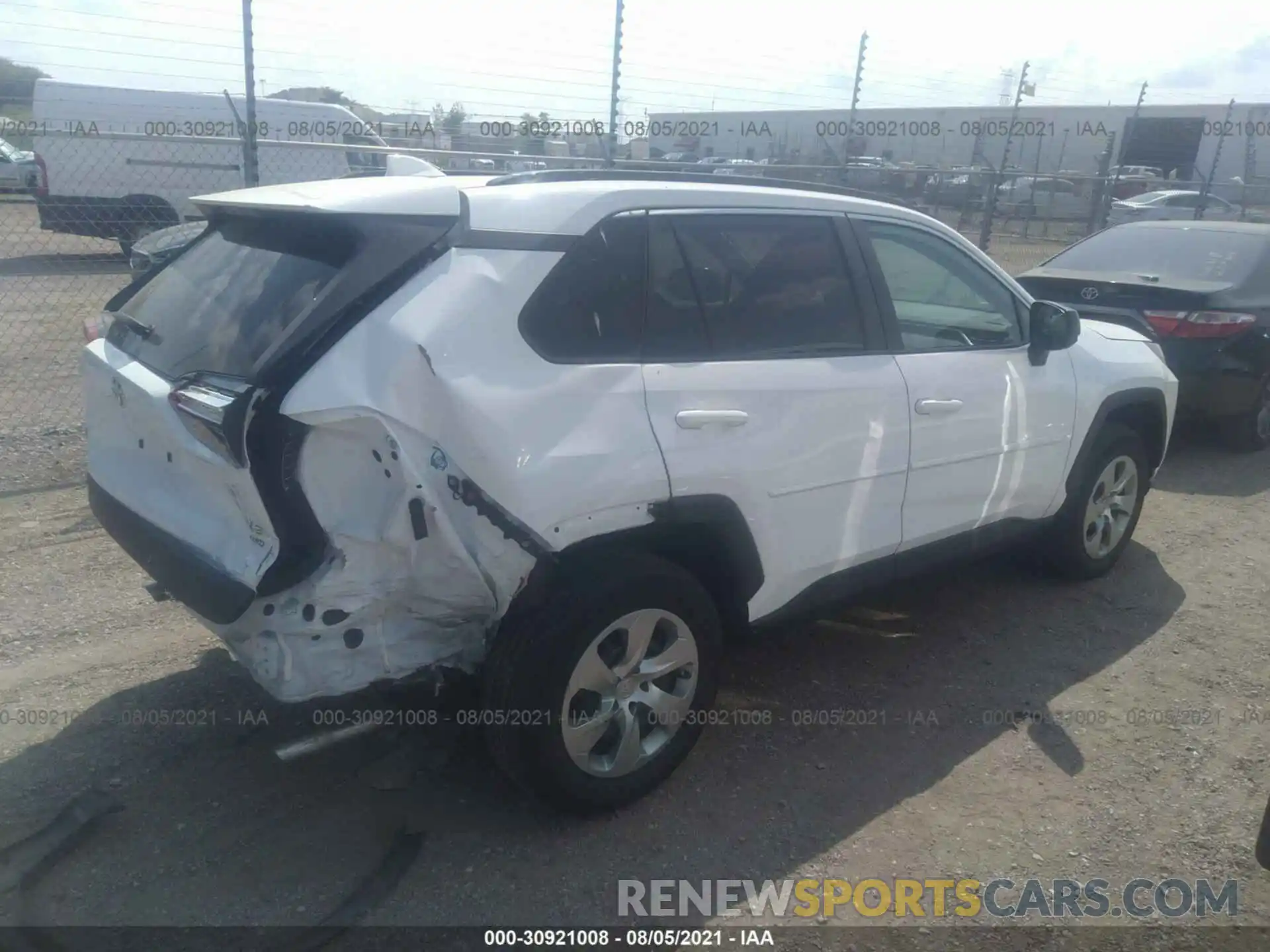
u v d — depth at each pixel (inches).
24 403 312.8
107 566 200.1
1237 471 290.4
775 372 138.4
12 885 117.0
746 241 140.9
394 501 110.0
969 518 170.1
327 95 624.1
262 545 111.0
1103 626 189.5
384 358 109.0
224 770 139.1
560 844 126.8
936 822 133.2
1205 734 154.8
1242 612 197.0
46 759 140.2
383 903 116.1
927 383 157.2
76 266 559.8
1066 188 890.7
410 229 115.8
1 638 171.3
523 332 118.3
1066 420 184.4
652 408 125.6
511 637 120.7
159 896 116.0
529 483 114.5
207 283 130.7
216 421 106.2
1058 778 143.3
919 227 165.3
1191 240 310.8
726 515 132.6
